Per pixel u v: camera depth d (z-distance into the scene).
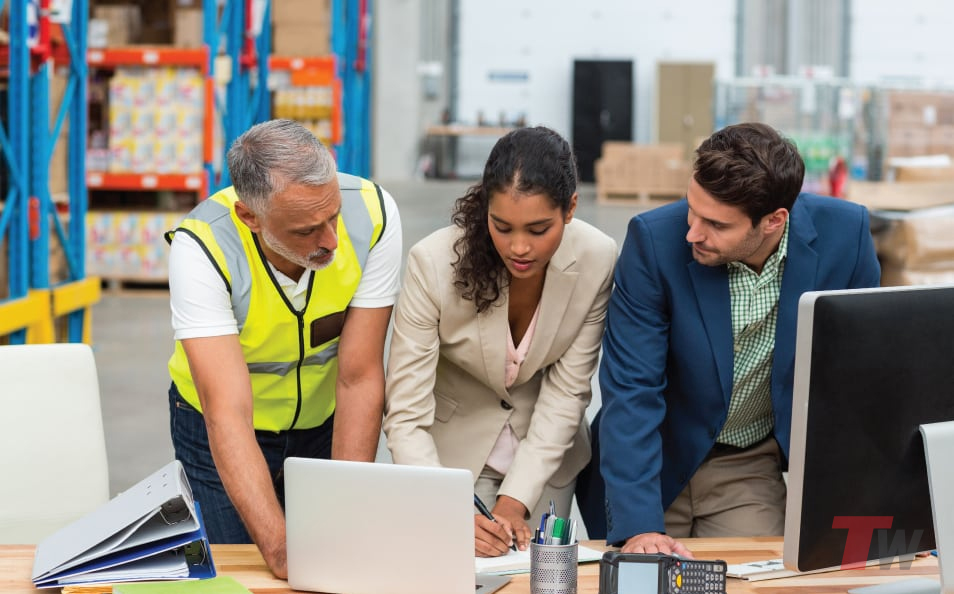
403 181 16.45
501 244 1.79
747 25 16.86
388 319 2.04
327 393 2.17
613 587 1.51
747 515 2.16
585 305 2.05
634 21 16.95
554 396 2.11
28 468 2.04
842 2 16.78
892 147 10.38
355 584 1.60
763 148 1.69
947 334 1.50
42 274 4.52
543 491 2.21
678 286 1.92
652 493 1.88
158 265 7.42
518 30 17.05
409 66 16.81
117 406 4.75
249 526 1.76
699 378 1.96
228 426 1.81
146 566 1.63
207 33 6.46
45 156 4.48
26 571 1.69
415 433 2.04
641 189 14.23
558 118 17.20
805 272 1.90
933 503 1.48
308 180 1.68
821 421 1.46
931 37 16.73
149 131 7.05
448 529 1.54
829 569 1.65
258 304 1.92
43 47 4.43
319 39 8.58
